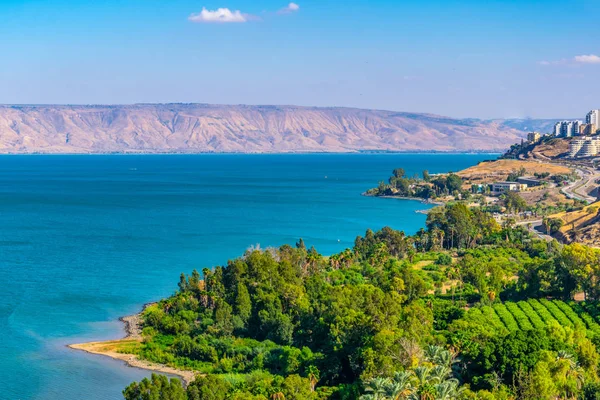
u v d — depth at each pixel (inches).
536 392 4913.9
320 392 5246.1
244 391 5054.1
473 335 5812.0
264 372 5925.2
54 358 6525.6
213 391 4997.5
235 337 7017.7
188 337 6865.2
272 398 4886.8
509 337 5570.9
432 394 4298.7
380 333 5580.7
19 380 5979.3
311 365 5708.7
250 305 7367.1
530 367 5182.1
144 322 7588.6
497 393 4857.3
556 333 5772.6
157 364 6422.2
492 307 7780.5
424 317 6530.5
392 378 4781.0
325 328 6555.1
